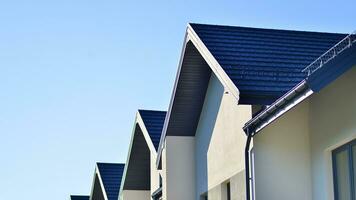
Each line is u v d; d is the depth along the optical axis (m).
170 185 21.62
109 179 33.19
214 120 19.92
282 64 17.39
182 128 21.80
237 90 15.90
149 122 26.72
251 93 15.88
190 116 21.53
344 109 14.12
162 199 22.36
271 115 14.95
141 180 28.55
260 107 16.66
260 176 15.73
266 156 15.80
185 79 20.64
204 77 20.55
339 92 14.32
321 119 15.12
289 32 19.86
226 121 18.75
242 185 17.22
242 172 17.25
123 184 28.61
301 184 15.65
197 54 19.97
